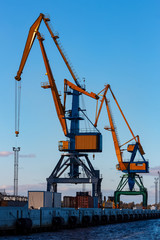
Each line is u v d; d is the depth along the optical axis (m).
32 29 100.38
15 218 51.12
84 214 79.75
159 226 85.88
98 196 112.06
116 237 56.75
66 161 112.81
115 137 134.12
